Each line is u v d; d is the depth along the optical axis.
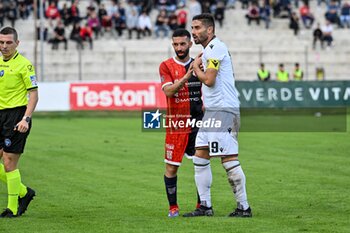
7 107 27.66
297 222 26.00
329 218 26.83
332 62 105.00
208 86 26.05
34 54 92.81
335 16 110.44
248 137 58.78
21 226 25.72
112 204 30.64
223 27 108.62
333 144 52.94
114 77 100.88
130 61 102.00
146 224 25.81
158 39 105.56
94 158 46.44
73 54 101.06
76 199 31.95
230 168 26.67
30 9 104.62
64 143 55.03
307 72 101.25
